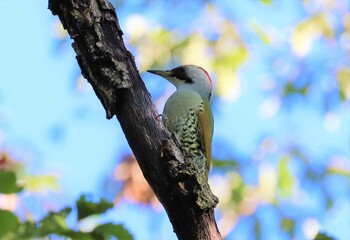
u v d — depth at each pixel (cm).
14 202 914
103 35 663
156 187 639
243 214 1521
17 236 694
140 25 1606
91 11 663
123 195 1480
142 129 653
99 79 660
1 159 1263
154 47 1586
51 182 1150
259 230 1512
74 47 662
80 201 722
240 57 1594
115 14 674
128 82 660
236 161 1575
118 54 665
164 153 639
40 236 700
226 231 1509
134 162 1505
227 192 1530
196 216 629
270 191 1561
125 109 659
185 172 628
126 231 721
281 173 1586
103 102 665
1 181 686
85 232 715
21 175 1241
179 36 1598
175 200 632
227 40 1599
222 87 1570
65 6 661
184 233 635
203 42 1589
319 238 674
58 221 714
